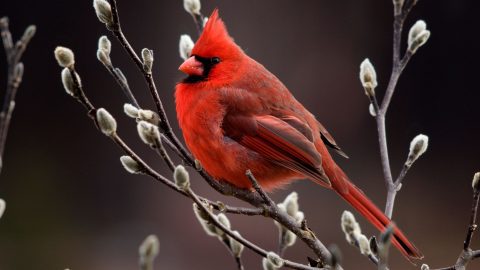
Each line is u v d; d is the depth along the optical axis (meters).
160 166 11.56
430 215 11.35
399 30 5.34
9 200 11.41
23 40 4.48
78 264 10.68
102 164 11.76
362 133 11.95
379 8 11.93
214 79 5.79
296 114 5.86
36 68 11.95
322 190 11.24
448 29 11.80
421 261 10.50
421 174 11.77
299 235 4.51
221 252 10.87
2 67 11.86
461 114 11.83
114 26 4.14
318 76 12.05
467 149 11.78
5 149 11.77
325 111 12.02
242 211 4.38
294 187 11.27
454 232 11.08
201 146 5.68
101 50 4.62
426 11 11.83
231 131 5.63
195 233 11.08
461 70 11.83
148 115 4.36
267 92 5.82
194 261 10.85
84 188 11.66
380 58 11.98
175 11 12.08
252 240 10.69
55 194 11.58
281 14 12.12
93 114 3.98
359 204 5.46
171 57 12.05
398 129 11.95
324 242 10.87
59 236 11.12
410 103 11.99
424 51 11.91
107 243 11.02
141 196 11.51
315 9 12.07
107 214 11.45
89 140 11.88
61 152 11.82
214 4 12.14
